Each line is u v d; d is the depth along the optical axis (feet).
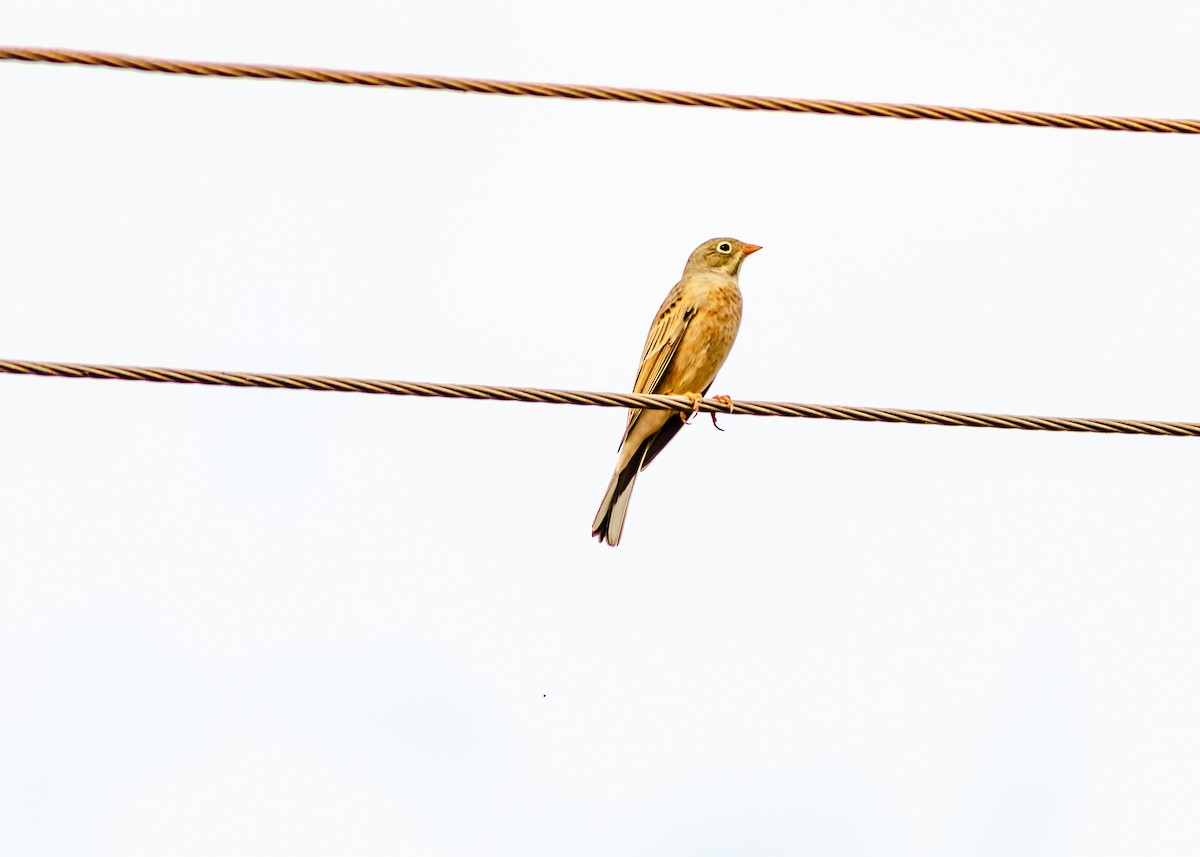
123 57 33.96
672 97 36.17
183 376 36.06
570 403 38.96
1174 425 38.99
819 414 38.93
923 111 37.45
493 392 37.63
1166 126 38.04
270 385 36.40
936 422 38.99
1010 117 37.47
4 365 35.22
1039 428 38.83
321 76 34.94
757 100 36.68
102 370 35.58
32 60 33.81
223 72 34.58
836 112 36.78
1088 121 37.83
